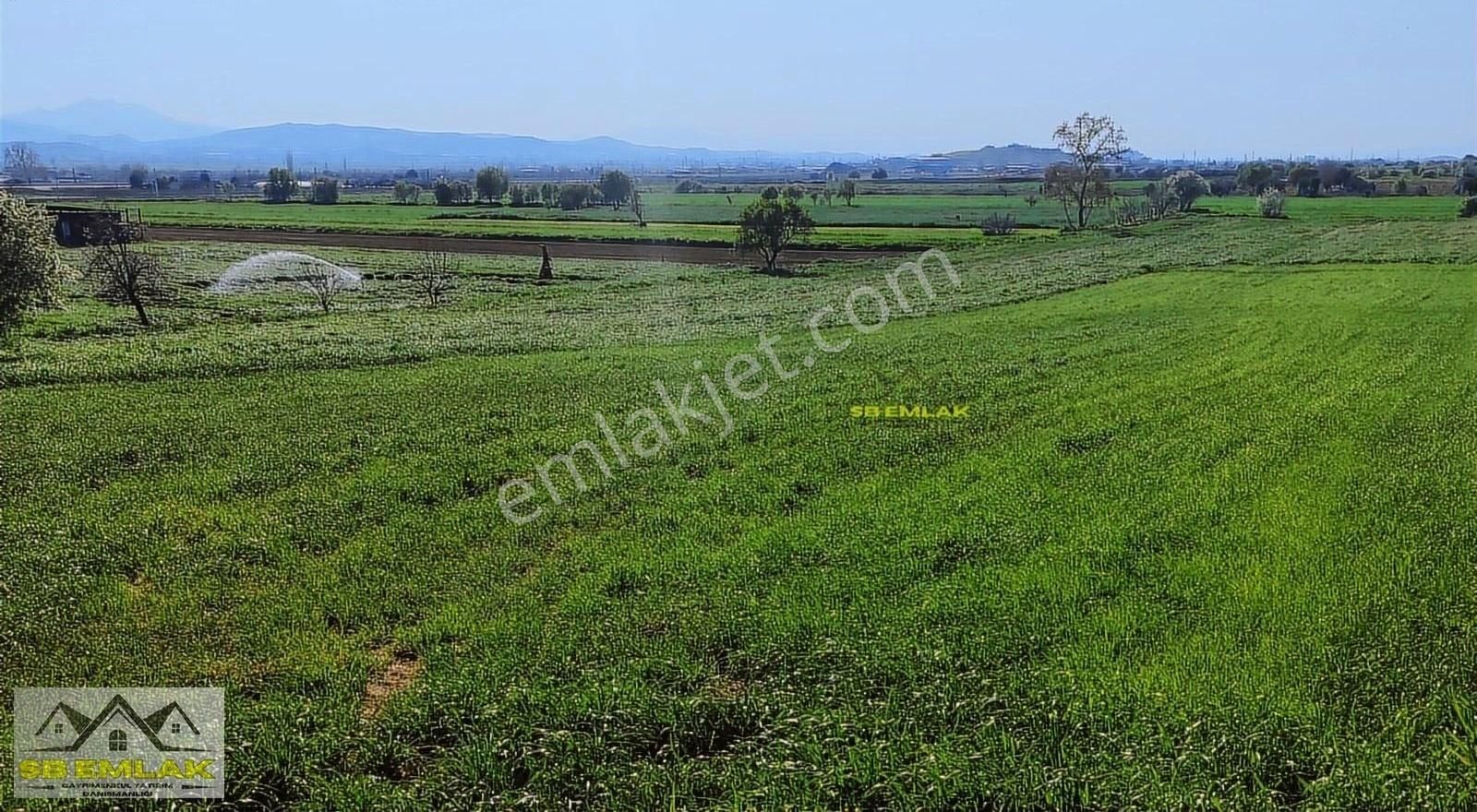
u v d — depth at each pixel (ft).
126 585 49.06
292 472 66.74
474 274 222.48
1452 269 173.88
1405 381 89.76
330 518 57.98
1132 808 31.30
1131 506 58.13
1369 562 49.16
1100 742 34.76
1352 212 307.37
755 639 42.91
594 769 34.09
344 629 44.80
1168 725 35.60
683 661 41.06
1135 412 80.43
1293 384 89.71
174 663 41.39
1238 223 281.54
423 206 496.64
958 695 37.91
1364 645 40.91
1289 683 38.17
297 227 342.23
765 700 37.93
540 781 33.65
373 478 65.26
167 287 194.49
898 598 46.44
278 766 34.40
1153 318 131.44
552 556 52.65
